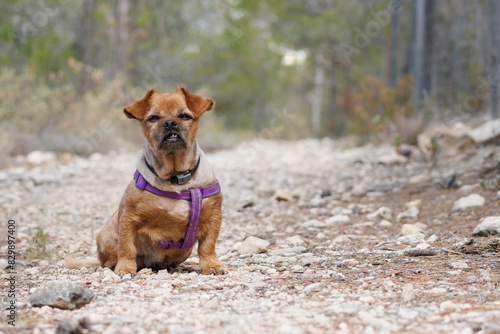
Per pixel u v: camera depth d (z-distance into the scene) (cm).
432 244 592
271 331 318
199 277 487
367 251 575
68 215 920
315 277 470
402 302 375
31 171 1355
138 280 475
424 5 1923
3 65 2323
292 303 386
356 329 320
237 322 333
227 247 674
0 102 1762
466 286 407
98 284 461
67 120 1836
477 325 311
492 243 541
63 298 383
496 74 1348
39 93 1834
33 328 338
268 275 489
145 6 2819
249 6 3069
